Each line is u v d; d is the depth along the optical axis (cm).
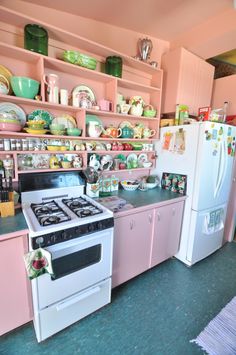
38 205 150
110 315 151
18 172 146
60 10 159
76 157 178
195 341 134
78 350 126
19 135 142
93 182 180
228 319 150
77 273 129
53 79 147
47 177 162
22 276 120
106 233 137
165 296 171
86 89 179
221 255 239
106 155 204
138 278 193
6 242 109
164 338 135
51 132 158
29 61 148
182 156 204
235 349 129
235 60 269
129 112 202
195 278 195
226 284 188
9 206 131
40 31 136
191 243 204
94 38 180
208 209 210
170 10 171
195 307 161
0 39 137
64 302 127
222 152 201
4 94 129
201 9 172
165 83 226
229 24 176
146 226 175
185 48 214
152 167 235
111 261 146
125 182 218
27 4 146
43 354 123
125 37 199
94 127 173
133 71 210
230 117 242
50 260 108
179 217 204
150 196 196
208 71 238
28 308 127
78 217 131
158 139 227
